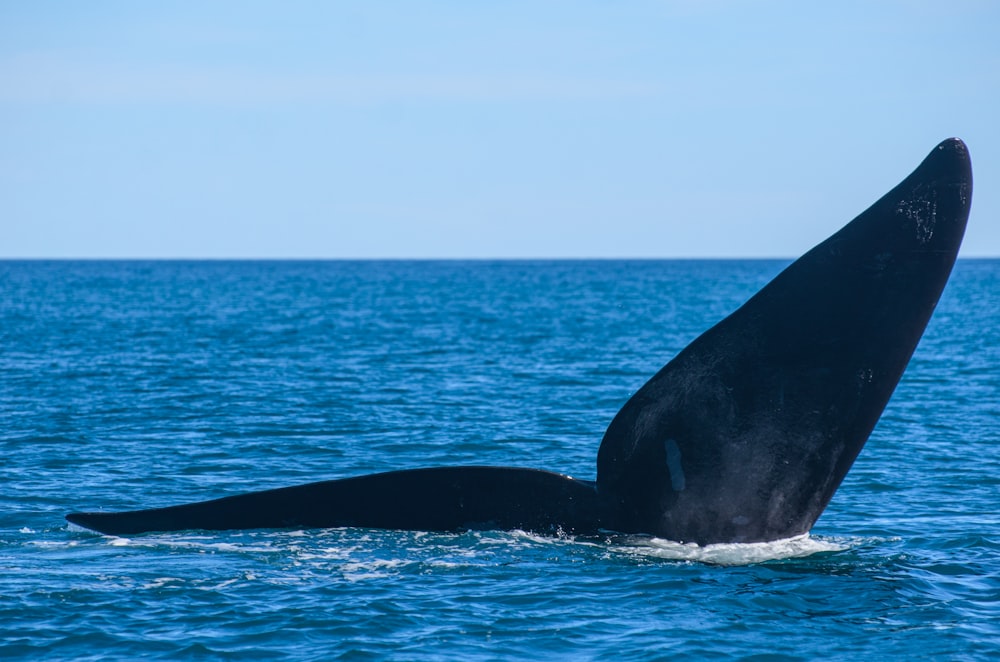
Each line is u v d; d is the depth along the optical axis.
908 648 42.06
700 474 47.66
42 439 91.50
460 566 49.53
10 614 45.09
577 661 41.28
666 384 47.06
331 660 41.47
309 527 51.53
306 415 107.50
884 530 61.22
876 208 44.31
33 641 42.78
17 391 124.06
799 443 46.84
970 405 118.50
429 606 46.16
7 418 103.19
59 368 148.50
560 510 49.34
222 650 42.31
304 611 45.50
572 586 47.66
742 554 49.09
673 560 48.78
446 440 93.88
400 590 47.66
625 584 47.69
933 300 44.28
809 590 47.53
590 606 45.94
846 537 58.22
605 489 48.78
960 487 74.38
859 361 45.34
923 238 43.84
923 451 88.81
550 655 41.84
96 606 46.03
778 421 46.69
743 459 47.34
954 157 43.38
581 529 49.44
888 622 44.59
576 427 101.50
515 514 49.94
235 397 120.38
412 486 50.06
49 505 66.75
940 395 127.50
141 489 72.81
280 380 137.38
